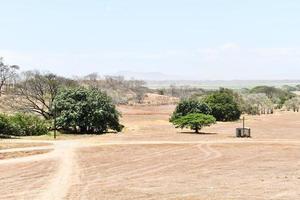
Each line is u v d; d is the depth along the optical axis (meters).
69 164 38.66
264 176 33.69
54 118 69.25
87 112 70.25
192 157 43.69
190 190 28.45
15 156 43.22
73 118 69.69
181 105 88.69
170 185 30.03
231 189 28.81
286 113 134.62
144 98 163.25
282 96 178.38
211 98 105.50
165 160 41.66
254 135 67.19
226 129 79.12
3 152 45.00
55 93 81.06
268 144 54.12
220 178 32.81
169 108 136.75
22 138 60.03
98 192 27.70
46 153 45.19
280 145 53.25
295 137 64.19
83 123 69.75
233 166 38.50
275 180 31.98
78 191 27.98
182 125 71.19
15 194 27.16
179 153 46.34
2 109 82.44
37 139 58.56
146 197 26.48
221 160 41.91
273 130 77.62
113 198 26.17
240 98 126.31
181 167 37.91
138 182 31.08
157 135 64.94
